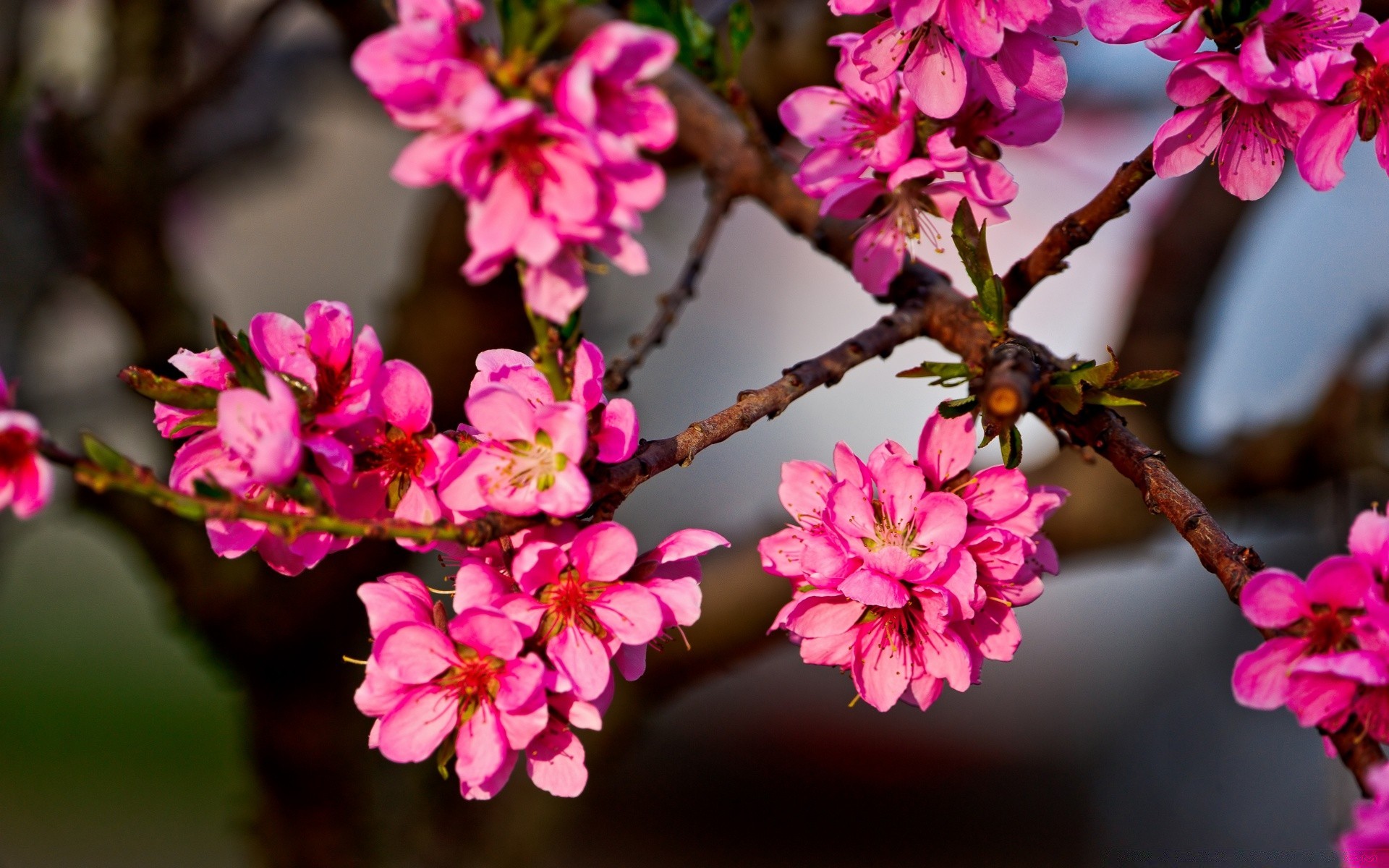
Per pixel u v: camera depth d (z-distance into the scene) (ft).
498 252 2.91
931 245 3.25
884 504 3.14
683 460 3.07
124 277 4.22
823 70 3.80
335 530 2.97
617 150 2.89
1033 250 3.21
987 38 3.14
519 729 3.02
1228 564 3.02
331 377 3.09
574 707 3.05
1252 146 3.12
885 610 3.14
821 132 3.25
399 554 4.16
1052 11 3.16
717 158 3.61
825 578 3.10
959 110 3.20
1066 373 3.07
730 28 3.39
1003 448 3.11
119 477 2.95
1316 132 3.09
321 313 3.09
